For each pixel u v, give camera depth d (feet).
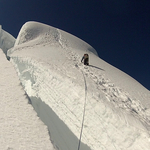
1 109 13.71
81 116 15.55
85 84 19.47
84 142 14.14
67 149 15.23
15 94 16.87
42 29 78.69
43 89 23.68
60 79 20.81
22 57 34.83
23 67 33.86
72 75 22.81
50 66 25.85
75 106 16.75
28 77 30.78
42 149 10.53
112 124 12.75
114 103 15.88
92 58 50.57
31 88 27.76
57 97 19.94
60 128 17.56
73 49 56.54
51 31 80.23
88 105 15.40
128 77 38.47
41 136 11.75
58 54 40.40
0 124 11.85
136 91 24.08
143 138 10.50
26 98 16.61
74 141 14.93
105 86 22.02
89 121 14.69
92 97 15.80
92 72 27.84
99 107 14.51
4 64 26.02
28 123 12.78
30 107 15.05
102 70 32.55
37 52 40.06
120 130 12.03
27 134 11.58
